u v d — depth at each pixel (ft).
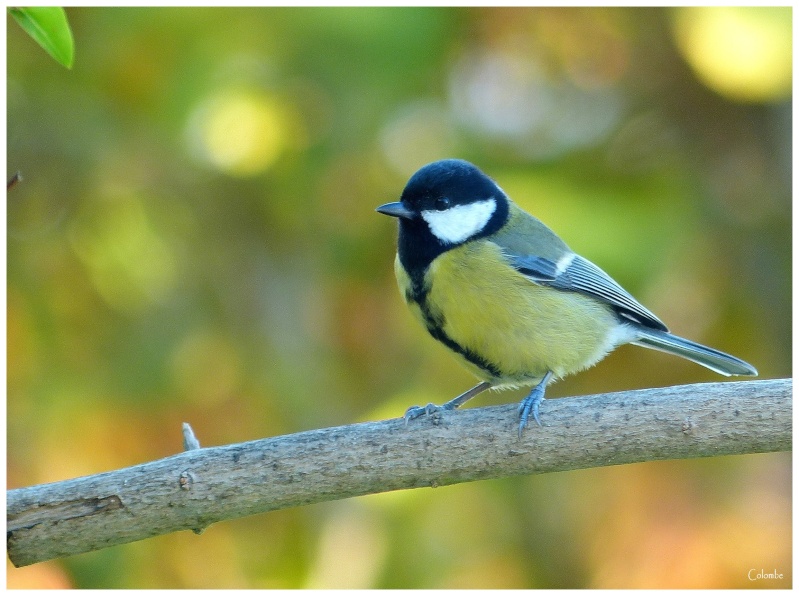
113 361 37.37
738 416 21.36
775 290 39.78
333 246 39.45
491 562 36.91
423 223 26.13
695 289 39.47
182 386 37.81
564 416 21.81
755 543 34.68
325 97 38.32
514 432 21.75
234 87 37.78
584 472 37.32
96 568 34.04
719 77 36.22
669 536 35.22
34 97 37.17
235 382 38.70
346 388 39.19
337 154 38.14
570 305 26.43
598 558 35.91
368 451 21.43
